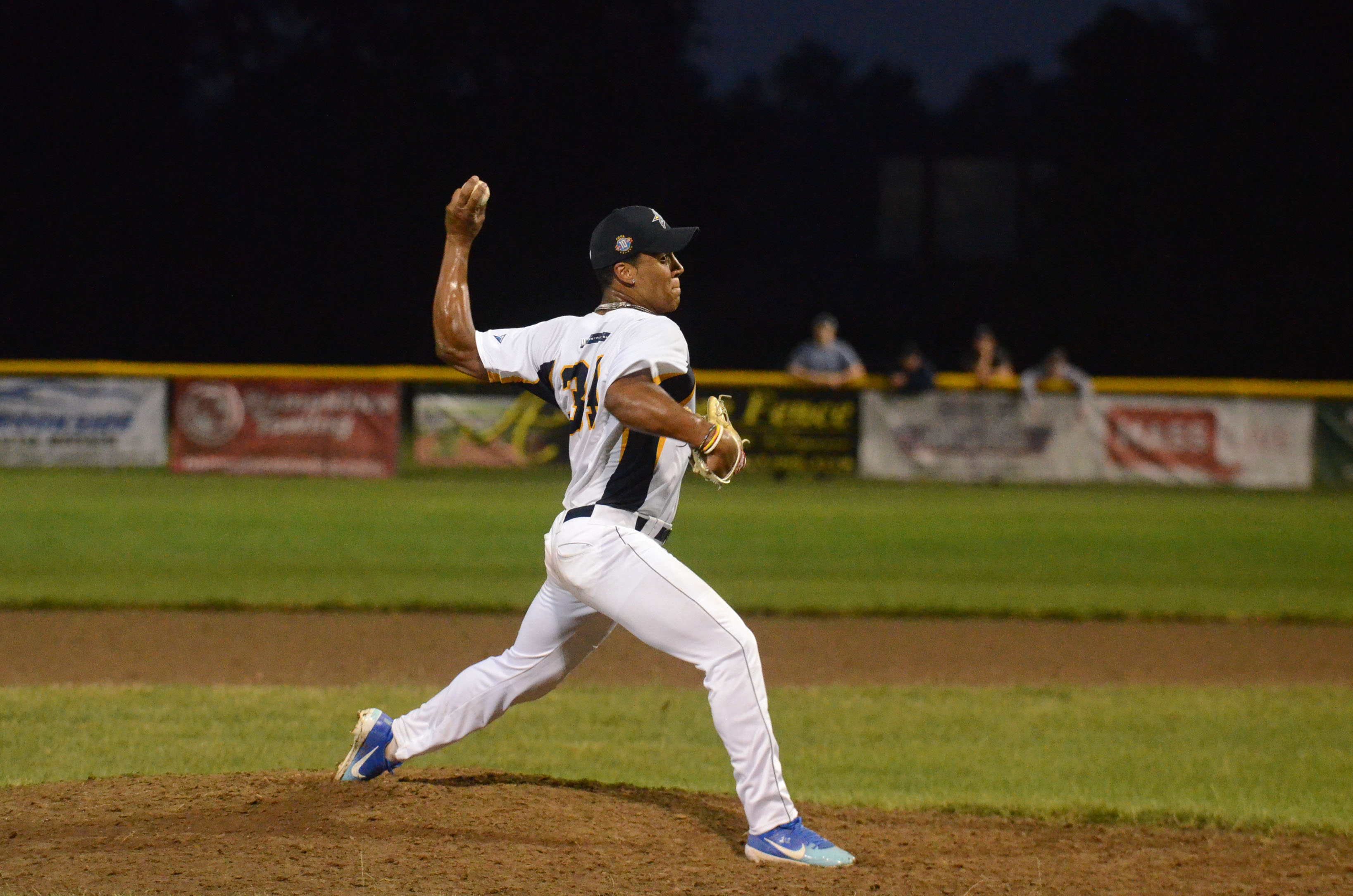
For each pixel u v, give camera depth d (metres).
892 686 31.33
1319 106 117.81
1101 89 121.88
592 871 16.17
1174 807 21.16
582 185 120.62
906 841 18.56
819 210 124.31
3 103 112.38
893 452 74.25
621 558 16.31
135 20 112.69
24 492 64.50
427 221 117.94
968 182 122.81
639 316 16.27
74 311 114.94
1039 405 73.25
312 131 116.12
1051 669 33.69
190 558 48.19
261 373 71.69
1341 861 18.14
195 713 27.27
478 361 17.39
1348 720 28.25
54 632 36.28
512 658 18.02
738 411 74.56
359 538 52.75
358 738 18.67
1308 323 118.19
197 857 16.20
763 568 47.88
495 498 64.69
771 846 16.62
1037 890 16.44
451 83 117.75
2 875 15.58
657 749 25.31
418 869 15.98
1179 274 120.62
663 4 119.94
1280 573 48.25
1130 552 52.28
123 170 114.38
